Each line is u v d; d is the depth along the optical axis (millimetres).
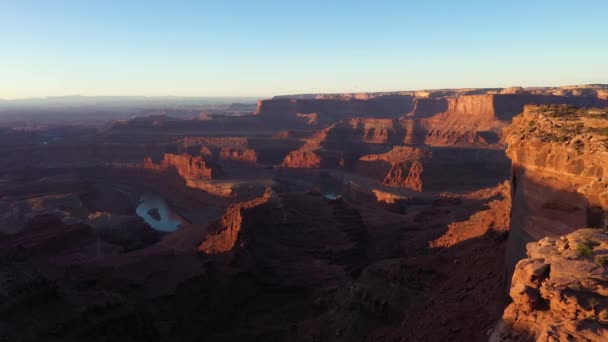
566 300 13203
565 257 14695
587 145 23844
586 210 22312
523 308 14617
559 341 12281
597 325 12430
